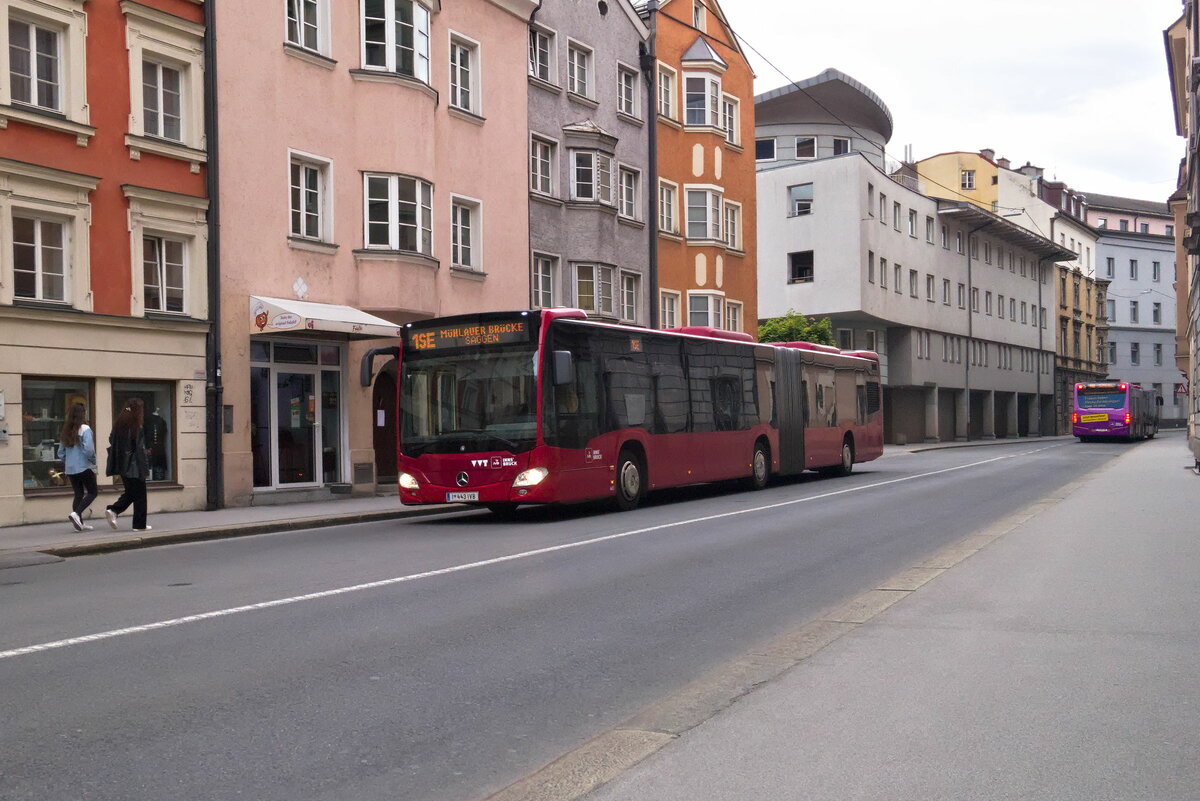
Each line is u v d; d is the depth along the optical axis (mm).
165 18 19188
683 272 35531
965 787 4152
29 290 17156
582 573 10578
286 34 21500
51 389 17438
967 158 76562
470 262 26484
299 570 11219
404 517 19000
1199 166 28781
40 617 8523
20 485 16703
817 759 4531
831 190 52469
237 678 6355
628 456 18609
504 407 16578
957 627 7297
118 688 6125
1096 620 7488
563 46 30109
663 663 6758
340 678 6355
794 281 53812
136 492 15516
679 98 35844
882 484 24094
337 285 22438
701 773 4391
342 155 22656
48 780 4566
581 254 30188
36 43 17453
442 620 8148
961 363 65812
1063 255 80188
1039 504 17391
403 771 4699
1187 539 12172
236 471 20109
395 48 23359
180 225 19359
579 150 30266
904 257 57750
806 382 26250
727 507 18469
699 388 21141
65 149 17531
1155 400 68750
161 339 18906
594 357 17797
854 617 7746
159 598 9422
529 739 5176
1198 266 33344
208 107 19969
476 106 26562
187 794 4398
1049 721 5031
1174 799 3994
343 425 22797
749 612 8484
